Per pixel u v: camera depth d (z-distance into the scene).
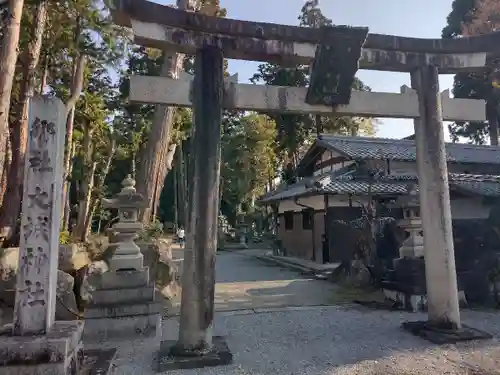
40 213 3.80
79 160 16.89
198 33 4.87
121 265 6.34
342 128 31.30
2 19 8.59
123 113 21.36
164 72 11.73
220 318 7.12
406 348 5.00
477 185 10.77
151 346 5.52
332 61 5.00
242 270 15.17
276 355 4.88
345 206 15.27
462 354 4.71
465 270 8.33
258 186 31.17
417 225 8.08
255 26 5.00
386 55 5.56
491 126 25.72
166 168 15.72
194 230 4.73
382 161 15.77
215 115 4.87
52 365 3.52
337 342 5.41
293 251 19.14
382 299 8.68
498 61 8.87
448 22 22.56
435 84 5.70
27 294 3.73
